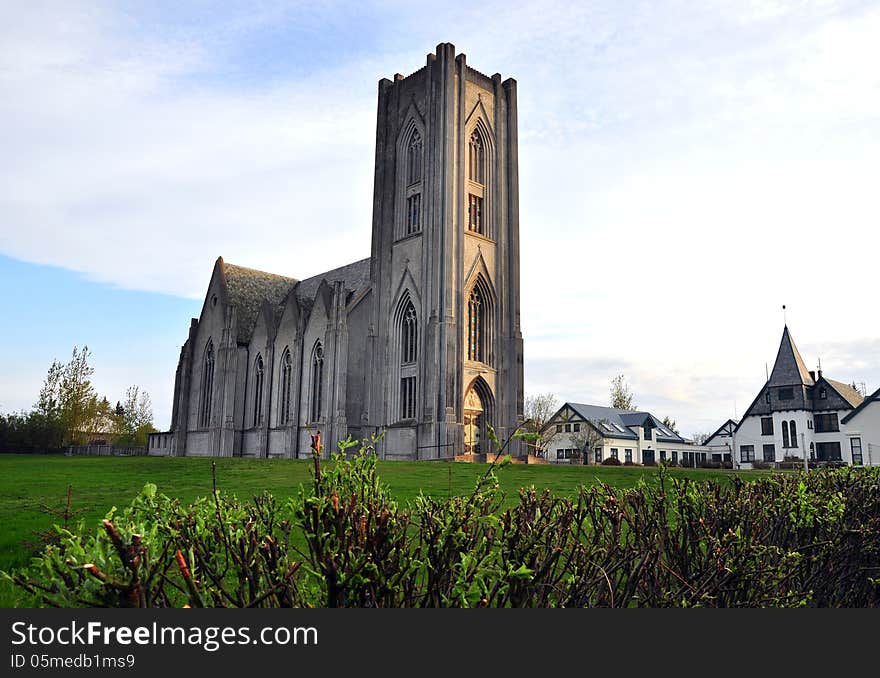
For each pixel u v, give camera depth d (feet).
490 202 190.80
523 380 185.06
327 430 180.24
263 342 222.69
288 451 197.36
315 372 195.83
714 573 21.26
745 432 263.08
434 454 160.45
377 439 19.29
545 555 18.53
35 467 128.16
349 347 187.42
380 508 17.20
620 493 26.78
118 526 14.11
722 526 24.07
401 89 199.31
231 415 221.25
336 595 15.33
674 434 329.72
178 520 16.85
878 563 28.68
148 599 14.11
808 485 33.71
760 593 21.83
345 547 15.78
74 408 304.09
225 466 124.67
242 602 15.51
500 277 187.21
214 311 241.35
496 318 185.37
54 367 305.12
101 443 340.18
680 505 25.61
